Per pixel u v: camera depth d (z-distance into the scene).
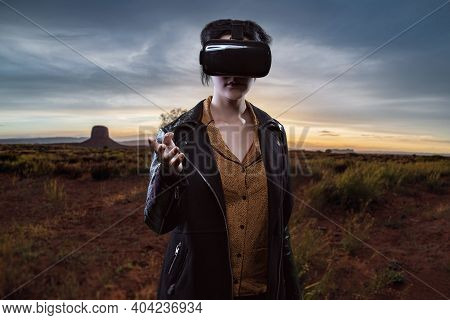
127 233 4.14
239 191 1.35
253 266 1.42
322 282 3.32
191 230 1.35
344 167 6.52
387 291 3.32
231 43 1.33
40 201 4.39
